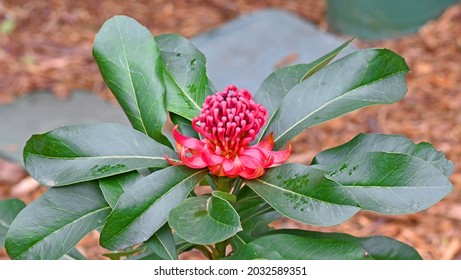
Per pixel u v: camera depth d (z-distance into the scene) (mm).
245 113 908
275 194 886
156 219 882
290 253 891
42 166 916
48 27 2717
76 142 926
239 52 2416
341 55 2389
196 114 977
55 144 921
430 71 2309
